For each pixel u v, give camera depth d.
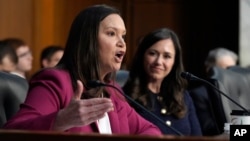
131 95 9.05
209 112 10.32
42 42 17.73
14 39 13.97
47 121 4.76
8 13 16.86
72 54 5.88
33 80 5.70
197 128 9.36
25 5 17.33
